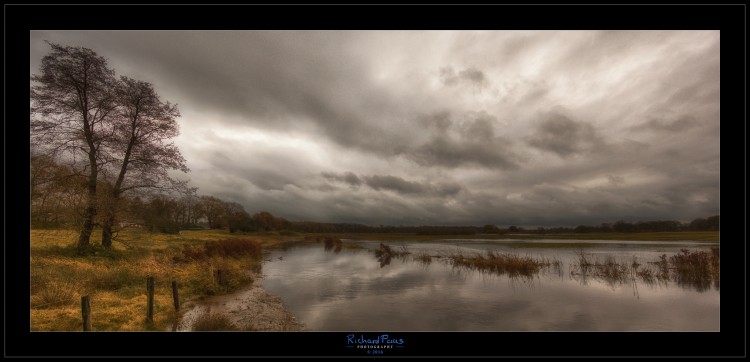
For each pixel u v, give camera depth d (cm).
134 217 2612
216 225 9162
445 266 3253
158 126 2756
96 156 2484
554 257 3678
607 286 2175
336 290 2069
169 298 1593
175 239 3969
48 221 2419
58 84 2323
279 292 2003
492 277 2564
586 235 11256
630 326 1387
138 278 1812
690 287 2116
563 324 1411
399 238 10438
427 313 1555
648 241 6944
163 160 2772
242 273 2389
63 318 1158
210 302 1680
